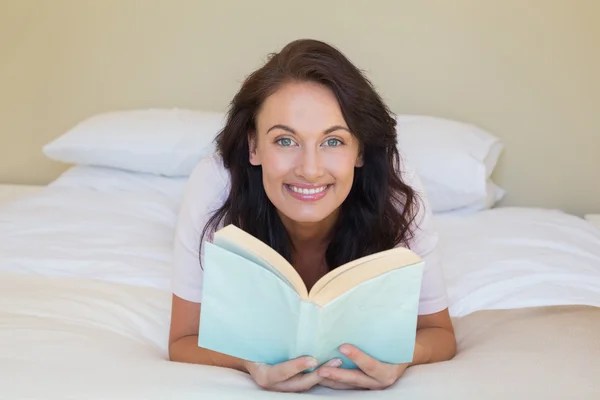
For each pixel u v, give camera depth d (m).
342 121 0.92
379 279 0.79
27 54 2.25
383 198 1.07
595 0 1.90
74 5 2.19
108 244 1.51
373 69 2.06
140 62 2.20
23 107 2.30
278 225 1.09
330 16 2.06
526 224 1.66
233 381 0.90
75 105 2.27
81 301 1.22
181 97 2.21
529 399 0.83
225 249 0.81
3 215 1.68
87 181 1.93
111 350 1.01
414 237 1.12
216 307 0.84
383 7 2.02
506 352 1.00
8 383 0.84
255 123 0.98
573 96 1.98
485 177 1.75
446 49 2.01
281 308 0.80
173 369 0.93
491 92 2.02
